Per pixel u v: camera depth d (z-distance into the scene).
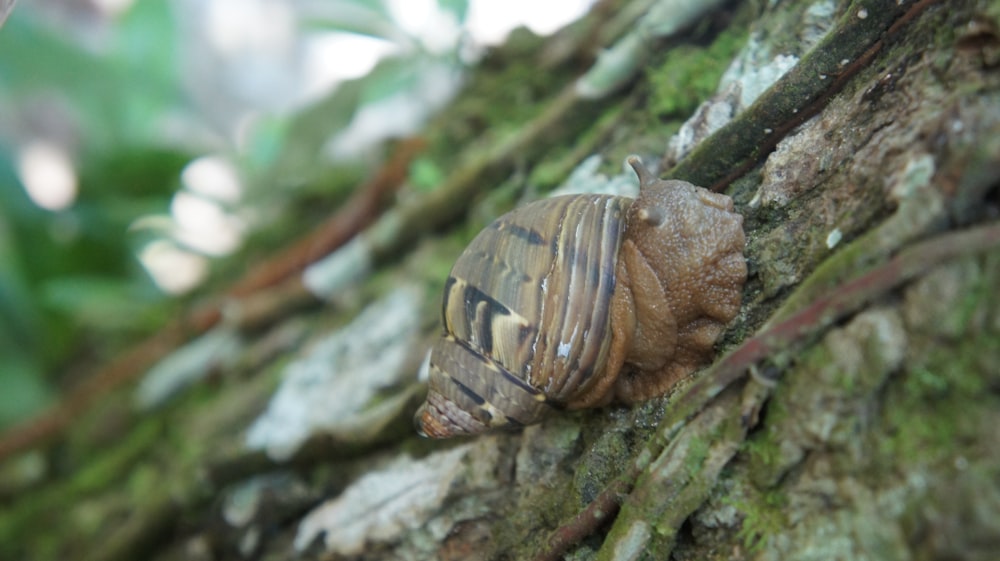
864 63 0.21
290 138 0.38
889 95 0.20
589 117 0.28
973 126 0.18
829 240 0.19
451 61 0.36
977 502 0.17
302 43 0.79
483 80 0.37
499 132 0.33
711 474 0.19
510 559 0.22
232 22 0.75
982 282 0.17
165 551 0.31
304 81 0.80
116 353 0.44
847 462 0.18
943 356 0.17
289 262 0.36
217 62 0.75
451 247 0.30
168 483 0.32
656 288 0.20
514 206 0.29
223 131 0.75
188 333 0.38
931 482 0.17
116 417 0.39
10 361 0.43
